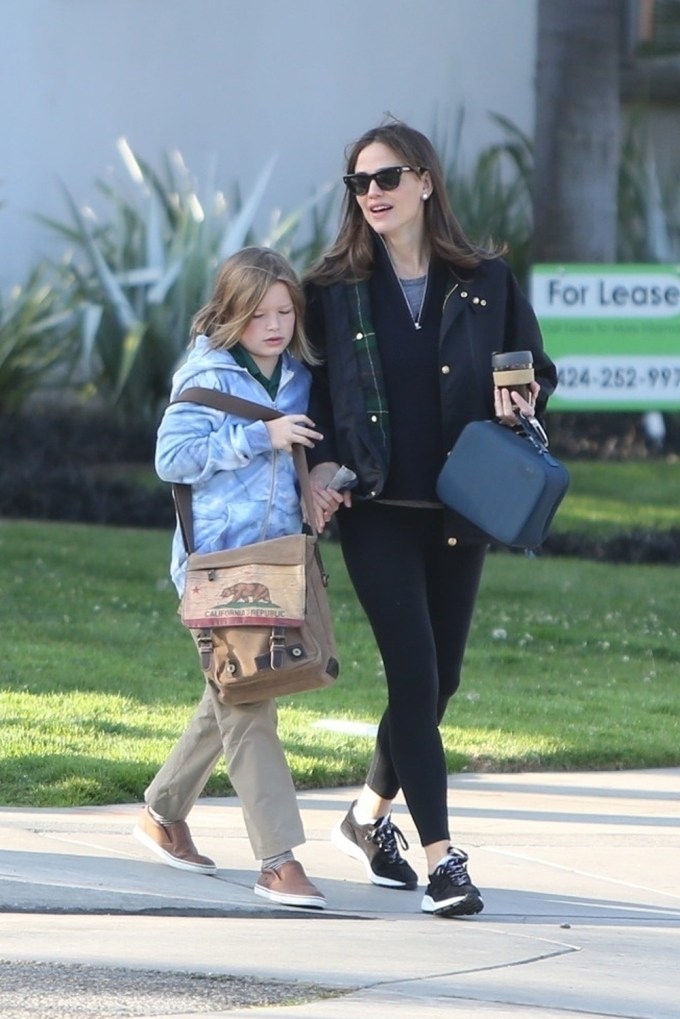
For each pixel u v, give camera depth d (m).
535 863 15.83
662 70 47.47
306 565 13.05
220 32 46.81
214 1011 10.62
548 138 43.00
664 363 40.66
